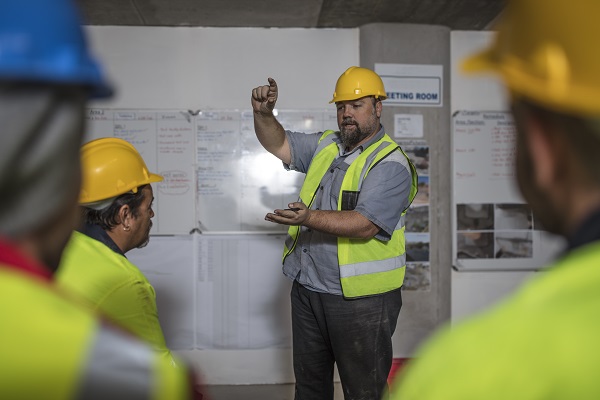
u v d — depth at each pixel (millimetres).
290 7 3473
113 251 1232
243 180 3824
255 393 3705
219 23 3746
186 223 3812
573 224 451
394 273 2598
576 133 423
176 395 433
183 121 3789
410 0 3396
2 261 437
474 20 3766
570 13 419
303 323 2727
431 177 3893
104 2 3365
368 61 3818
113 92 522
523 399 374
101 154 1413
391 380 3553
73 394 404
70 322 432
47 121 440
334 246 2570
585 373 373
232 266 3838
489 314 437
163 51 3793
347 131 2648
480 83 3994
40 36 434
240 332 3850
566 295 406
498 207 3994
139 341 453
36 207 445
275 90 2650
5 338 407
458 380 396
